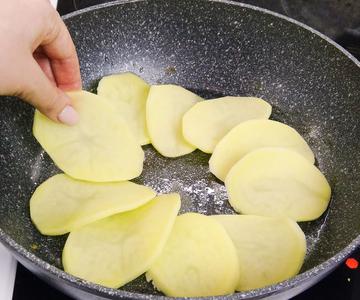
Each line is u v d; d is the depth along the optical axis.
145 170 0.41
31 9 0.34
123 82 0.45
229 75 0.47
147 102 0.43
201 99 0.45
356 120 0.41
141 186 0.38
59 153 0.39
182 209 0.39
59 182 0.39
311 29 0.42
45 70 0.40
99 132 0.40
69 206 0.37
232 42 0.45
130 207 0.36
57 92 0.36
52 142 0.40
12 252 0.30
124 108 0.44
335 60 0.42
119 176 0.39
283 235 0.35
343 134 0.42
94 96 0.41
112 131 0.40
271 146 0.41
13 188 0.39
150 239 0.34
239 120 0.43
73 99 0.41
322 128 0.43
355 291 0.34
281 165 0.39
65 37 0.37
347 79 0.41
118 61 0.46
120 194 0.37
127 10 0.44
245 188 0.39
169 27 0.45
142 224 0.35
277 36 0.44
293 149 0.41
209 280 0.33
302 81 0.44
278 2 0.49
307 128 0.44
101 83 0.45
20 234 0.36
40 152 0.42
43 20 0.35
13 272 0.33
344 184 0.40
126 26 0.45
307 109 0.44
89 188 0.38
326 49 0.42
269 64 0.45
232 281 0.33
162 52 0.47
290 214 0.38
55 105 0.37
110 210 0.36
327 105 0.43
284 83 0.45
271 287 0.27
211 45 0.46
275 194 0.39
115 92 0.45
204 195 0.40
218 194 0.40
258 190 0.39
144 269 0.33
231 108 0.44
